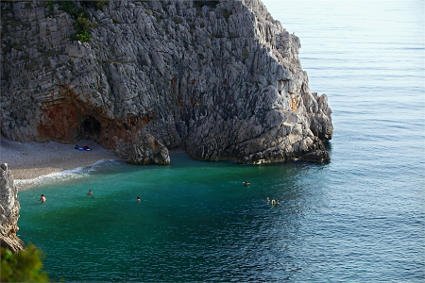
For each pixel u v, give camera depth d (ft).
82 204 324.80
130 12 428.56
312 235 293.02
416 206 334.85
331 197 347.15
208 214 315.99
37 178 363.35
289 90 429.79
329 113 488.02
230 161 416.67
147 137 402.72
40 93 406.62
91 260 258.57
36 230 287.89
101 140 429.79
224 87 436.35
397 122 559.79
